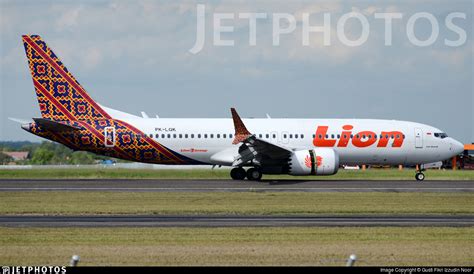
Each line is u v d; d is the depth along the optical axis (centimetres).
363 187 14250
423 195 12575
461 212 10081
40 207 10356
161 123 16338
